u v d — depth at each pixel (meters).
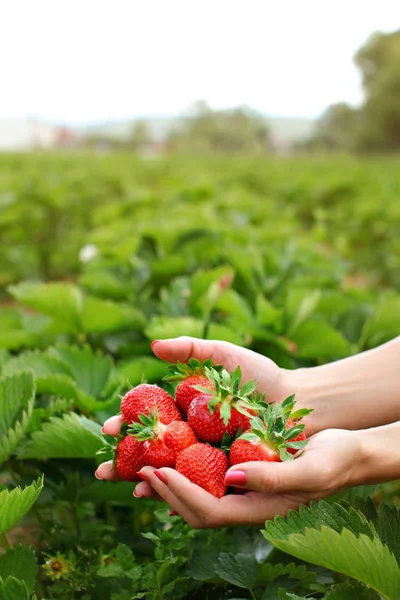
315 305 1.16
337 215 3.28
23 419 0.70
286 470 0.57
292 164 8.42
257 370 0.72
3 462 0.76
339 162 9.45
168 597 0.69
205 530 0.73
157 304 1.39
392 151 23.33
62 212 3.41
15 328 1.23
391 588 0.55
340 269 1.76
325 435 0.62
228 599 0.64
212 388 0.62
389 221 2.93
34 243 3.09
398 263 2.60
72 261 2.97
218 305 1.14
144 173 5.55
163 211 2.40
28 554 0.62
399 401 0.72
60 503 0.78
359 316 1.26
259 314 1.10
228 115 38.69
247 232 1.86
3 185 3.35
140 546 0.78
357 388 0.73
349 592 0.58
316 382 0.74
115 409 0.80
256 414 0.60
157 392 0.62
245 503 0.59
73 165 6.00
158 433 0.59
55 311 1.08
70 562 0.70
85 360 0.91
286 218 2.84
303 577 0.63
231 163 7.82
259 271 1.46
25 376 0.74
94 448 0.71
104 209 2.56
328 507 0.59
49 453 0.72
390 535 0.62
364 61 25.42
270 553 0.68
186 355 0.69
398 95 22.16
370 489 0.73
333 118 30.19
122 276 1.55
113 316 1.08
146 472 0.59
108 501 0.77
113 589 0.70
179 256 1.43
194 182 3.55
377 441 0.62
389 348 0.76
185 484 0.57
